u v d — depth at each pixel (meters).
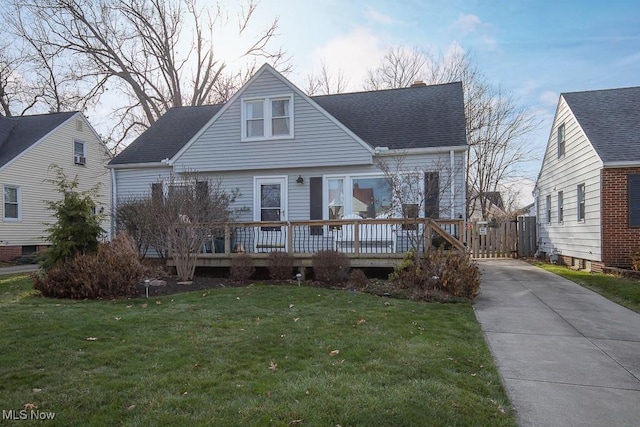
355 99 14.99
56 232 8.74
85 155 21.97
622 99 13.49
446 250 9.42
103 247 8.63
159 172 13.83
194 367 3.90
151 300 7.26
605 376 4.10
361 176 11.83
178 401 3.15
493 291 8.65
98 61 22.56
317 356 4.28
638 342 5.23
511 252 17.03
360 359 4.20
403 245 10.70
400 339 4.92
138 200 11.77
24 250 18.33
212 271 10.82
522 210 29.66
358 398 3.24
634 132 11.77
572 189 13.44
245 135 12.48
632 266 10.48
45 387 3.41
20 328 5.05
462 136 11.56
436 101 13.69
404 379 3.70
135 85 23.38
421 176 11.26
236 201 12.60
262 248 11.28
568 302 7.57
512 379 4.00
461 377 3.88
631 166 10.88
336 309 6.42
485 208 26.56
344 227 10.94
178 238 9.37
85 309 6.34
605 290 8.64
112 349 4.36
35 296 7.73
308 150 12.01
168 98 24.30
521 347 5.00
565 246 14.02
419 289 7.96
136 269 8.27
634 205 10.90
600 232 11.18
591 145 11.59
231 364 4.00
